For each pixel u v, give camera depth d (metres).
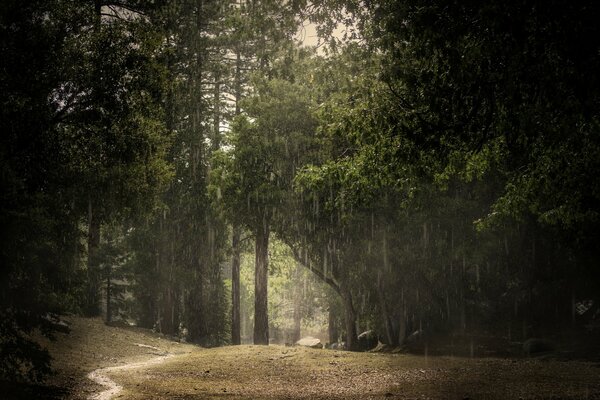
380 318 31.45
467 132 9.57
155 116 21.81
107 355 21.20
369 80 10.51
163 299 39.91
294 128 28.67
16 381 12.44
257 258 36.25
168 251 39.34
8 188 10.88
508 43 7.82
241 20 12.87
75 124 17.92
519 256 25.41
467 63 8.38
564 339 22.58
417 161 10.77
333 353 22.66
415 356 20.94
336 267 29.78
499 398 11.13
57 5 16.70
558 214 15.04
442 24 8.41
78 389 13.54
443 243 23.38
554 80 7.73
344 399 12.34
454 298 27.25
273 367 19.30
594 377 13.20
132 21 19.89
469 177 13.56
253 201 28.98
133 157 19.69
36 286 11.73
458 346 23.59
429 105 9.38
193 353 25.17
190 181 38.53
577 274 24.16
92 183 18.83
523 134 9.76
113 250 38.47
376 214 24.22
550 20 7.29
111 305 40.03
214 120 44.12
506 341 23.53
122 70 18.00
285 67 13.50
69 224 16.72
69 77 16.94
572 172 12.52
